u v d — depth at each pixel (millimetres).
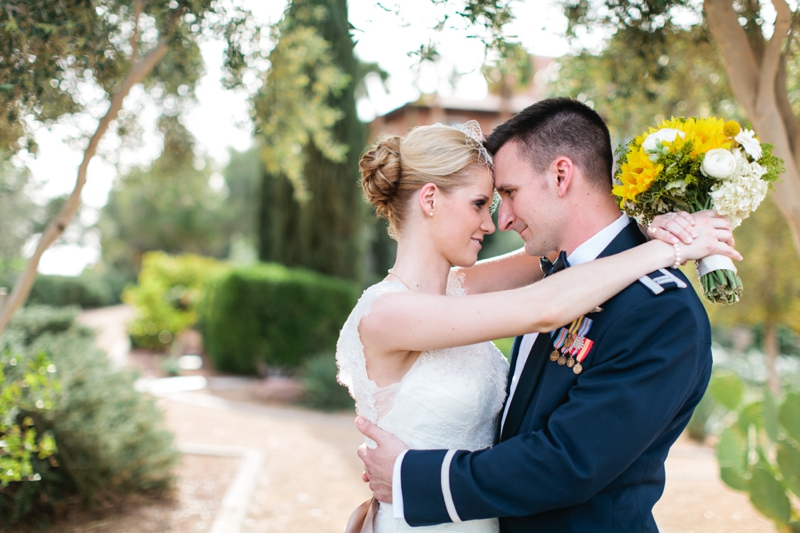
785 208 2637
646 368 1525
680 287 1599
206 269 14812
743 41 2623
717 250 1615
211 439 6418
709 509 4336
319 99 5246
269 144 5105
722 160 1574
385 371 1808
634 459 1520
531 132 1807
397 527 1806
